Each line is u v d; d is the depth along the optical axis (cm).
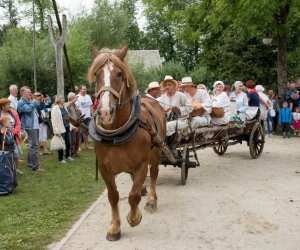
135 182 478
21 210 620
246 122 976
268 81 2255
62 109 1010
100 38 3262
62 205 645
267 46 2183
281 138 1461
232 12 1488
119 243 486
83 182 800
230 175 846
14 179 725
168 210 609
